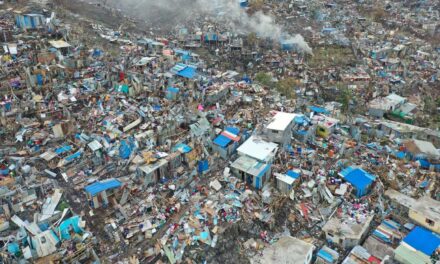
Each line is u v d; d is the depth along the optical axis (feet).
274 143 141.18
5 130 133.39
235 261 105.29
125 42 231.09
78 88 164.66
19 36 194.80
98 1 308.81
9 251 92.94
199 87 178.70
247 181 128.26
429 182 137.18
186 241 105.40
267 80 217.56
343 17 352.28
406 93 232.94
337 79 240.53
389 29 346.13
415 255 102.78
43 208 106.42
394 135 170.19
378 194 129.70
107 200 111.24
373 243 111.14
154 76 178.91
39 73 161.89
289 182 124.67
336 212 121.80
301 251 105.09
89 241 99.91
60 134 135.23
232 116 163.12
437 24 354.54
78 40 211.20
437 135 166.09
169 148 132.05
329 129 158.61
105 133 138.10
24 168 117.39
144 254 100.99
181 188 122.31
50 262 92.22
